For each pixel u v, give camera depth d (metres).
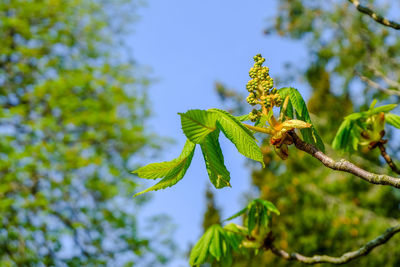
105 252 10.14
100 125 10.41
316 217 9.03
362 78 3.56
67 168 9.37
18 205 8.90
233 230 2.41
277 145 1.63
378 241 2.11
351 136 2.10
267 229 2.39
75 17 11.88
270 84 1.66
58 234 9.53
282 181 9.98
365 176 1.46
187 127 1.35
